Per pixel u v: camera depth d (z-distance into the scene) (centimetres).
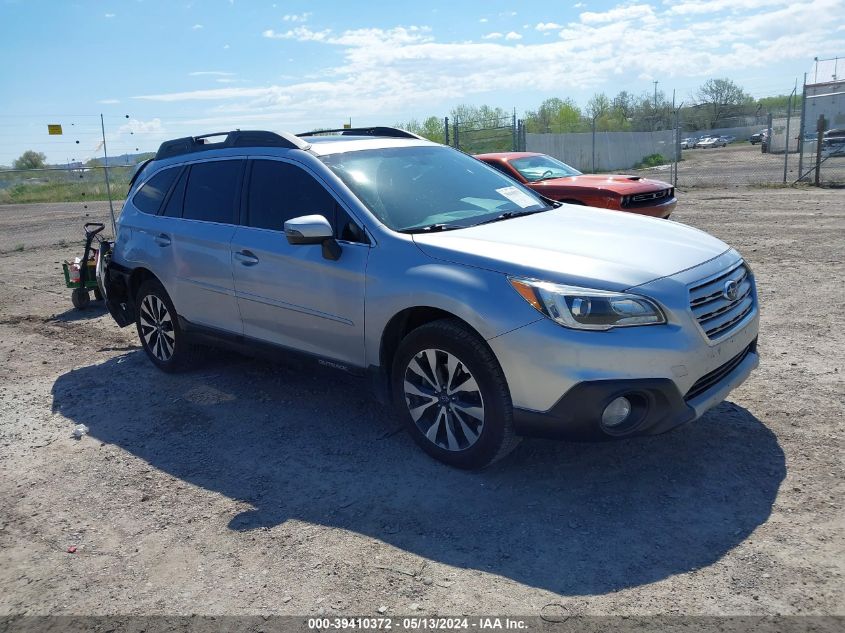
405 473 402
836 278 785
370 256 415
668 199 1067
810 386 480
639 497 359
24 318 862
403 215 437
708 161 3606
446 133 2209
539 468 396
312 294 446
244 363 619
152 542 354
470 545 329
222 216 521
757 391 479
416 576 309
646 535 326
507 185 514
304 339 464
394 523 352
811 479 362
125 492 408
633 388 337
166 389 571
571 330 341
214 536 355
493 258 373
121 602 309
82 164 2502
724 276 384
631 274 354
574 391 341
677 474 379
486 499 368
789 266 864
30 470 445
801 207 1425
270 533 353
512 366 354
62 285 1084
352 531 348
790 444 401
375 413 492
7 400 571
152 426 500
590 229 423
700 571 298
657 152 3850
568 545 323
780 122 4888
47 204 3206
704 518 336
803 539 314
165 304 582
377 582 307
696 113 6306
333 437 458
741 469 378
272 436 467
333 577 313
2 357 696
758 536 319
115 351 698
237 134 531
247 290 492
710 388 371
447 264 384
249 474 418
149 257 578
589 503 357
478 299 363
